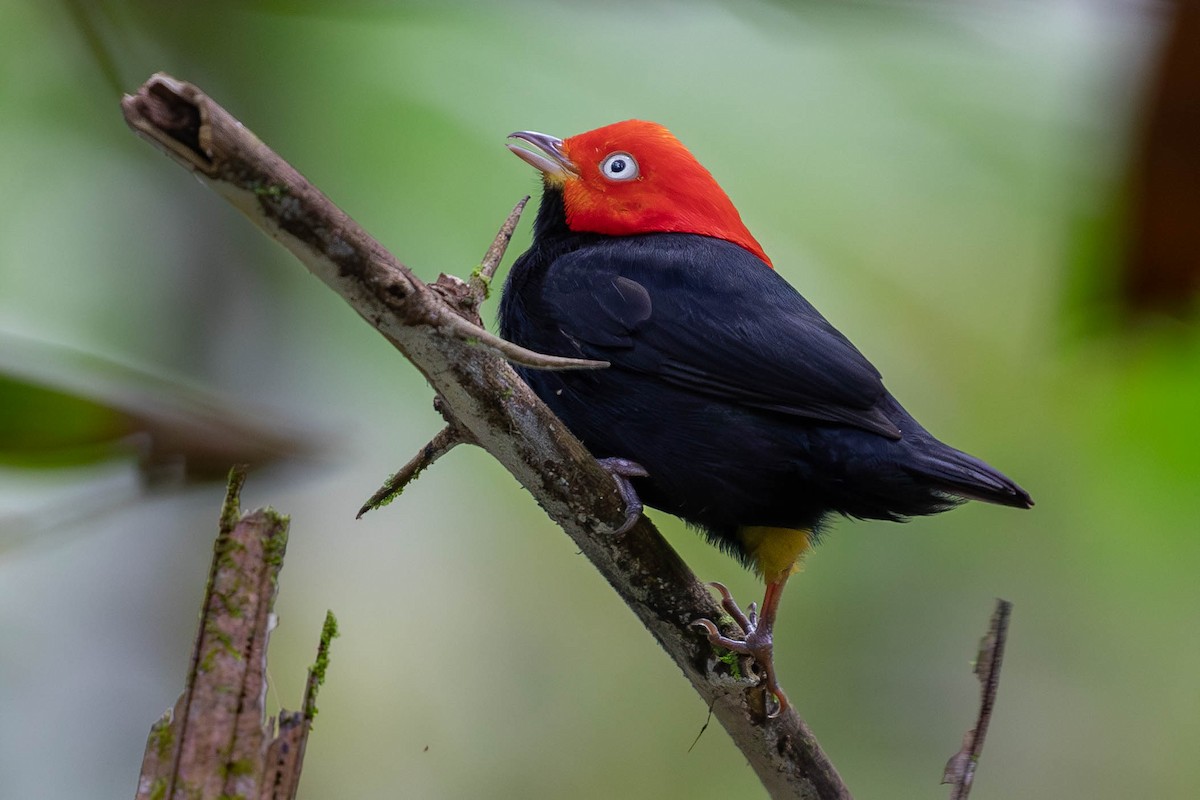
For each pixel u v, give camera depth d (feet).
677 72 39.14
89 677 36.29
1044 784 43.09
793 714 24.03
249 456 23.85
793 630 44.19
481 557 44.37
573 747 43.47
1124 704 43.91
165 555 37.52
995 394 40.91
